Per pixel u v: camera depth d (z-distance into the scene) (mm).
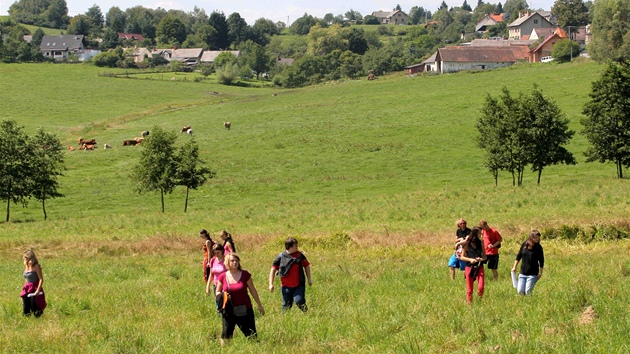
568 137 58000
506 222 34344
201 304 18719
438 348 12344
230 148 84688
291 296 16672
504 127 57781
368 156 76188
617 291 15781
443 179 64625
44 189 56656
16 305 19938
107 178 70500
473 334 13008
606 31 116500
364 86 139250
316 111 109125
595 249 28328
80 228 45000
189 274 26750
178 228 42938
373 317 15633
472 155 73812
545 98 58031
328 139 85125
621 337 11609
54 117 125188
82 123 119250
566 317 13820
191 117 117562
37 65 193750
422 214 42375
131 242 35938
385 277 23203
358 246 32781
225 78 186875
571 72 115000
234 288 13734
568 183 55219
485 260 17672
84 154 83812
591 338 11641
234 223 44438
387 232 34812
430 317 14984
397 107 104688
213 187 65812
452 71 171750
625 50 114500
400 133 86062
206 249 21438
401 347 12359
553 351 11211
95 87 164500
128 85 170250
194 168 57500
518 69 135500
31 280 18375
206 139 91375
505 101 59469
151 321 16984
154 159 57000
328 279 23562
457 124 88000
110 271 28078
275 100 132000
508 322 13922
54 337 15148
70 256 33906
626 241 29766
